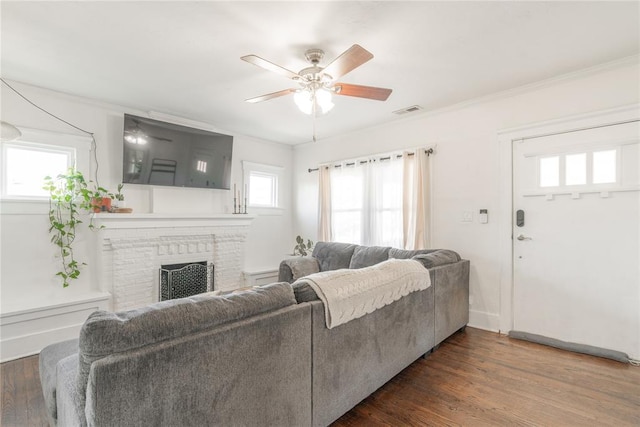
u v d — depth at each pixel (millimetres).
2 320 2660
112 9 1935
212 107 3680
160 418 1089
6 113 2973
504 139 3238
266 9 1932
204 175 4230
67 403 1243
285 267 4160
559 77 2861
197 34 2209
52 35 2223
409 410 1941
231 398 1285
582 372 2396
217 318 1274
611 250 2678
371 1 1852
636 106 2529
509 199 3199
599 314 2732
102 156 3545
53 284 3211
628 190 2594
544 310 3012
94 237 3451
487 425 1797
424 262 2715
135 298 3604
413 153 3914
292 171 5559
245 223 4684
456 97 3359
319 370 1647
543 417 1867
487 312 3344
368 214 4363
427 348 2605
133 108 3717
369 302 1903
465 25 2098
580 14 1979
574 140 2840
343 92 2391
